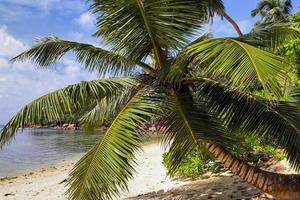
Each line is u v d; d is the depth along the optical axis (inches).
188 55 268.5
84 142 1921.8
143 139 269.4
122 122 270.7
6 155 1381.6
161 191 472.1
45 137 2501.2
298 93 351.9
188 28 290.5
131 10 286.4
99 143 271.6
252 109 305.4
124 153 259.6
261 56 216.2
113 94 311.4
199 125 284.8
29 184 708.0
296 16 485.7
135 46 307.4
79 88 294.4
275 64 213.9
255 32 286.5
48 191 589.6
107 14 292.8
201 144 278.5
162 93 296.0
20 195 585.6
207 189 428.8
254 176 303.6
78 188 264.5
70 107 291.4
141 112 272.8
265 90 199.2
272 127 305.4
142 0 278.2
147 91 294.7
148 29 293.1
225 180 460.8
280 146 307.1
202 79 295.4
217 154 304.3
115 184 257.3
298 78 387.5
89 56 327.3
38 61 341.4
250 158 501.4
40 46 336.2
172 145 282.2
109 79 314.5
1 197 580.4
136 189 514.3
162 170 649.0
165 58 305.6
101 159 262.5
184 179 529.0
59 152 1456.7
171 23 287.9
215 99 311.3
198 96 315.0
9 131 289.1
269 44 295.4
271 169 468.4
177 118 285.7
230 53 227.0
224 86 294.4
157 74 295.9
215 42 242.1
